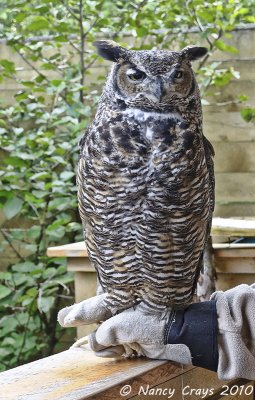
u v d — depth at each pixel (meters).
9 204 3.35
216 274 2.27
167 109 1.58
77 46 3.51
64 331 3.45
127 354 1.70
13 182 3.35
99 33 3.49
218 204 3.35
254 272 2.24
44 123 3.42
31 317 3.38
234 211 3.34
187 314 1.68
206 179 1.64
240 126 3.31
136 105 1.58
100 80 3.46
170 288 1.69
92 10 3.36
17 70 3.50
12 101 3.61
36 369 1.64
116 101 1.59
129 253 1.67
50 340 3.45
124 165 1.58
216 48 3.27
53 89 3.27
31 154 3.27
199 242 1.69
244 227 2.30
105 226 1.64
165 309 1.70
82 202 1.66
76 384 1.55
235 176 3.33
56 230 3.29
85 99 3.49
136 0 3.40
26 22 3.65
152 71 1.58
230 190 3.34
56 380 1.57
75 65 3.40
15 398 1.49
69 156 3.37
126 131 1.57
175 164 1.58
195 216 1.64
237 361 1.63
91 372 1.62
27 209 3.49
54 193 3.28
